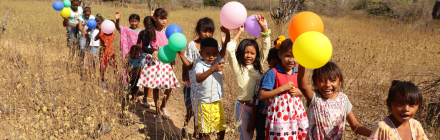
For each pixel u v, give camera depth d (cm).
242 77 296
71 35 690
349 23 2017
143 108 466
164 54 321
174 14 2077
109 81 499
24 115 368
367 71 620
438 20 2539
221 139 322
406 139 209
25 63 522
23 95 416
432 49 923
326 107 238
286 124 268
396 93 203
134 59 482
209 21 338
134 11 2086
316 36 207
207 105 308
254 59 297
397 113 205
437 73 641
